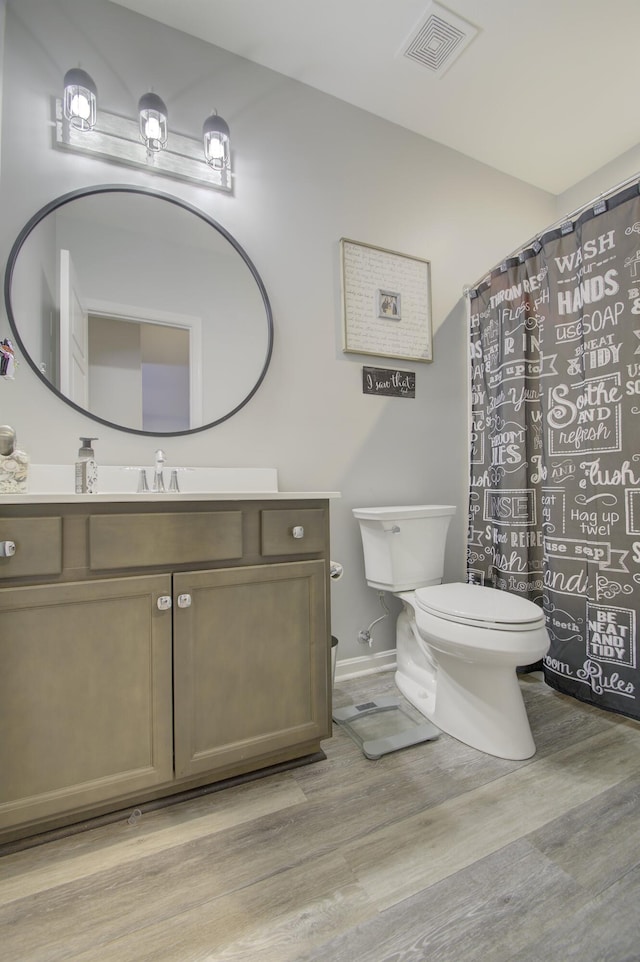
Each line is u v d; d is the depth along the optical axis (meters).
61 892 0.87
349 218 1.97
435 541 1.81
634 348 1.48
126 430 1.53
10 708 0.92
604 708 1.54
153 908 0.83
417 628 1.57
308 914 0.82
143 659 1.04
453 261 2.24
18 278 1.40
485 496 2.07
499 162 2.37
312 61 1.78
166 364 1.60
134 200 1.56
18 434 1.39
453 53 1.75
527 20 1.63
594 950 0.74
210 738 1.11
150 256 1.58
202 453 1.64
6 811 0.91
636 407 1.47
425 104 2.00
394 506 2.04
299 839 1.00
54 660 0.96
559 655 1.69
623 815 1.05
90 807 0.99
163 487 1.45
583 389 1.63
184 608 1.08
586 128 2.15
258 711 1.17
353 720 1.51
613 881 0.87
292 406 1.82
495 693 1.34
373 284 2.01
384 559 1.74
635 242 1.48
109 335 1.52
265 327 1.76
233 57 1.74
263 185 1.78
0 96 1.36
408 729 1.45
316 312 1.88
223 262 1.70
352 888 0.87
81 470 1.24
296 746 1.25
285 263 1.82
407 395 2.10
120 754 1.01
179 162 1.63
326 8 1.58
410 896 0.85
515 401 1.90
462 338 2.26
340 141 1.96
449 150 2.25
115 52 1.54
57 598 0.96
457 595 1.50
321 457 1.88
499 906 0.83
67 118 1.44
